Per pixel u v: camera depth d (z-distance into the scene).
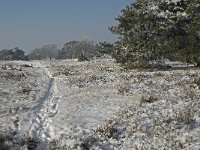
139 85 27.64
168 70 39.03
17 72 45.62
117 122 15.57
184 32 40.19
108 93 25.19
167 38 40.72
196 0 37.41
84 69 51.84
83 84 31.44
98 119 16.92
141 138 13.72
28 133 14.39
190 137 13.28
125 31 44.56
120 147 12.91
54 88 31.30
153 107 17.89
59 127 15.48
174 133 13.81
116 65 55.19
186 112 15.99
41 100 23.48
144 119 15.89
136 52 42.75
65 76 41.12
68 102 22.33
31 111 19.19
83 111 19.06
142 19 41.44
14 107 19.88
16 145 12.67
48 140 13.77
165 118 15.70
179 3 40.94
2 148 12.03
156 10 41.41
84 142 12.98
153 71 39.28
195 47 36.53
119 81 31.81
